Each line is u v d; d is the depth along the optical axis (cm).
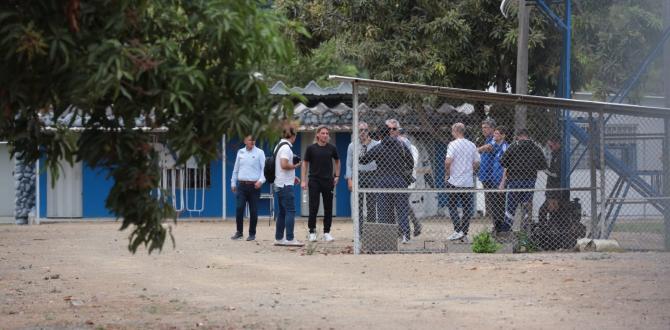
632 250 3175
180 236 3928
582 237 3253
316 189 3516
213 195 5178
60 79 1324
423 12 5481
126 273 2650
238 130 1390
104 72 1272
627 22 5353
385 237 3147
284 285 2364
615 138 3362
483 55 5366
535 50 5350
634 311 1897
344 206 5197
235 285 2373
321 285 2356
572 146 3831
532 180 3241
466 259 2916
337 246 3397
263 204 5234
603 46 5381
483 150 3359
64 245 3591
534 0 3903
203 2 1383
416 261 2869
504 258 2933
